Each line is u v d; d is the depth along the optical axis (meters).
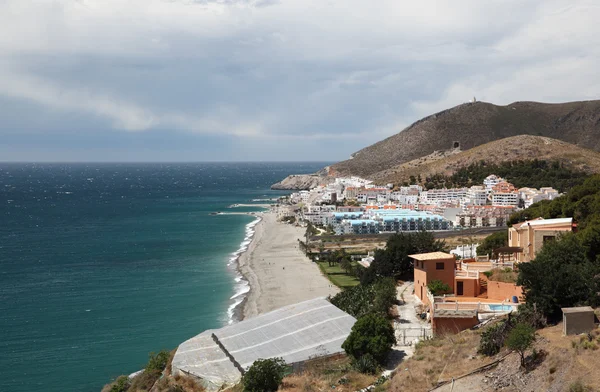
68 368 79.88
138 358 83.44
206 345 67.44
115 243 194.62
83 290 125.31
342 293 90.69
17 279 137.00
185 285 129.62
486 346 44.06
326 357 57.09
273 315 73.81
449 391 40.22
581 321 40.22
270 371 51.19
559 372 36.19
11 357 84.12
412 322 62.09
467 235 189.62
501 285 60.09
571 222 72.56
